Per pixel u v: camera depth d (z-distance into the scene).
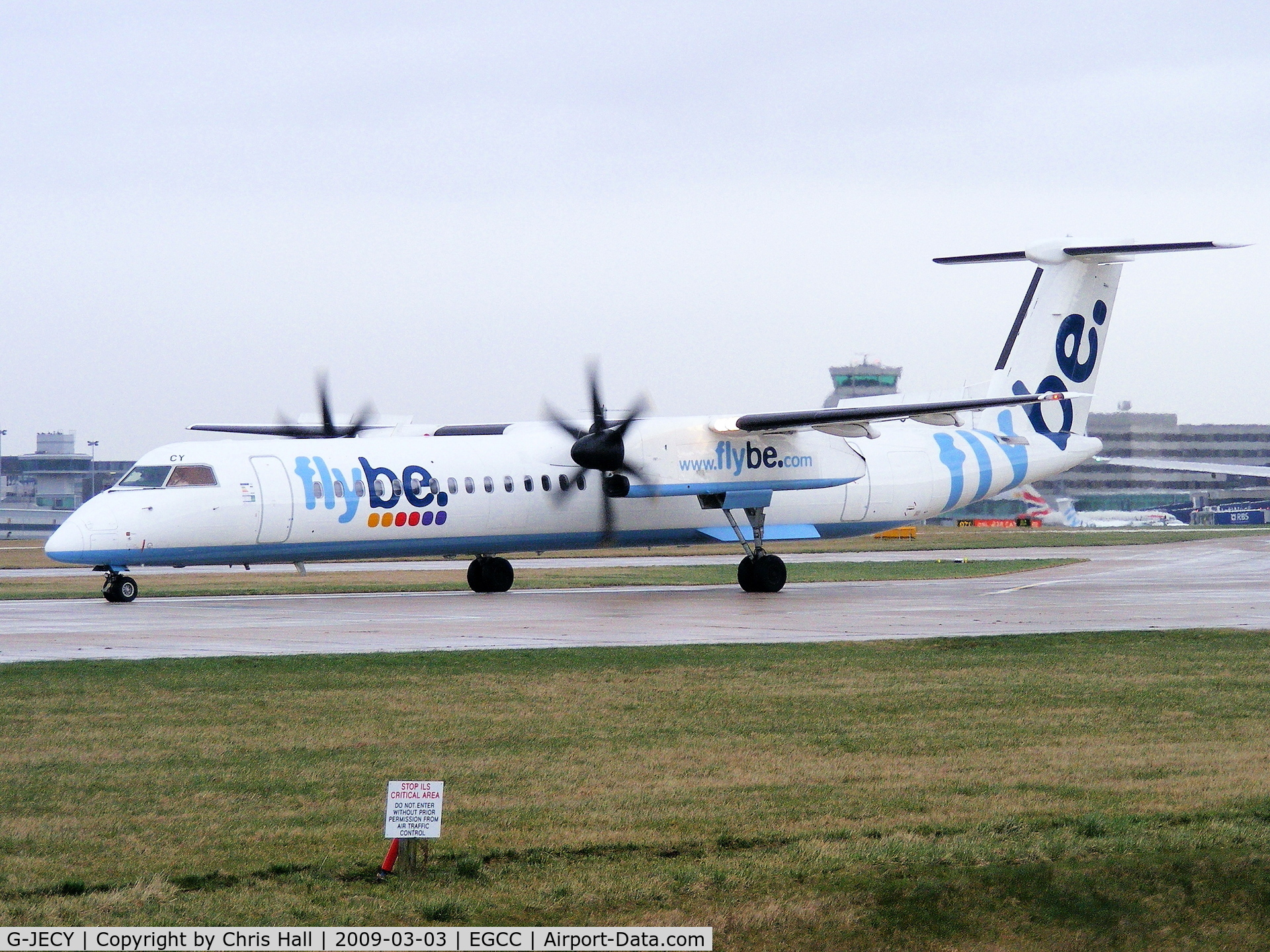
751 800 43.25
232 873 35.41
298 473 117.81
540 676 68.75
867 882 35.19
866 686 65.81
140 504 112.19
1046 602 117.50
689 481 129.88
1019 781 45.81
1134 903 34.75
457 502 124.94
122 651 78.44
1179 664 73.56
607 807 42.34
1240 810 41.75
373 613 106.81
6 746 51.00
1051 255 150.62
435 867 36.16
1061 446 156.62
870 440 146.38
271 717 57.31
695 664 72.81
